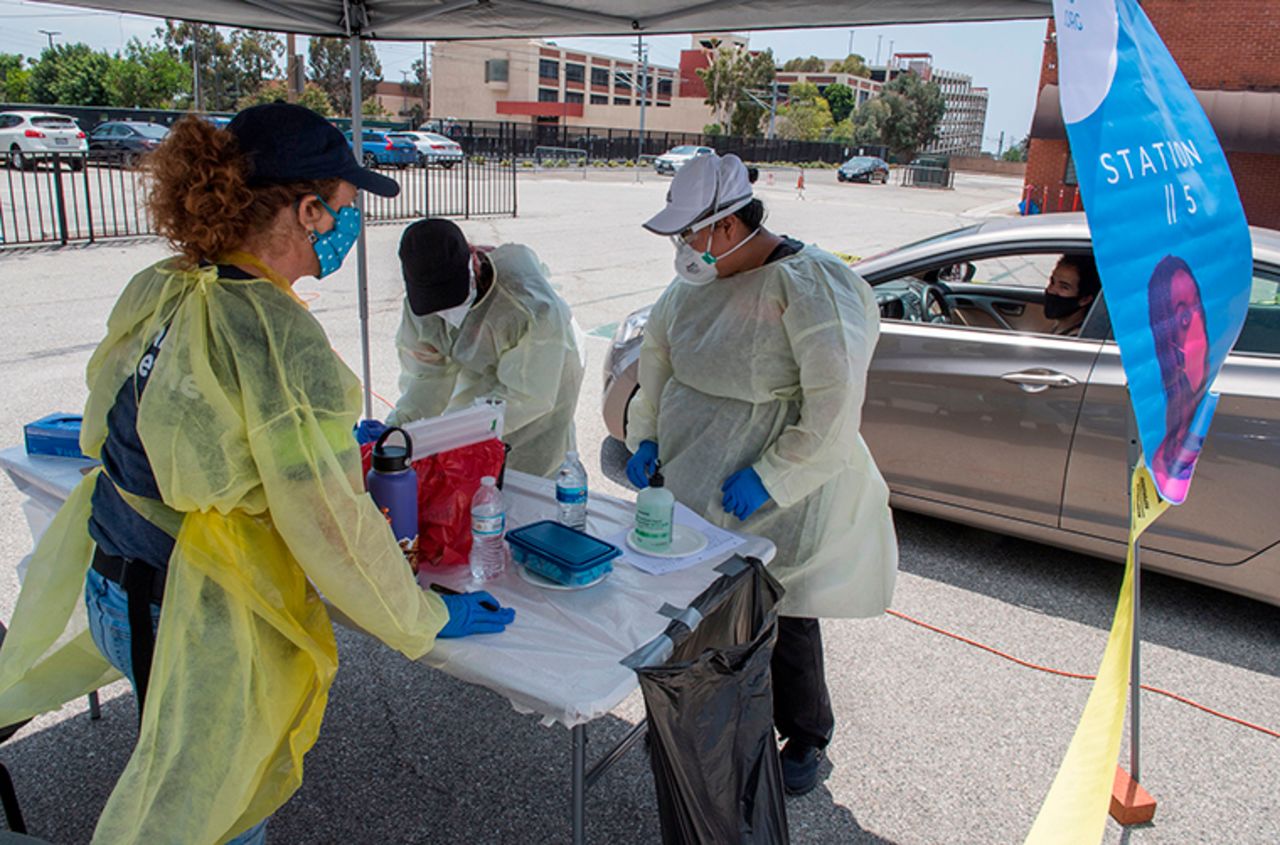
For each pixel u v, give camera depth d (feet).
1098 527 11.80
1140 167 4.78
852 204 91.81
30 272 33.17
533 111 244.63
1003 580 12.89
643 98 165.58
